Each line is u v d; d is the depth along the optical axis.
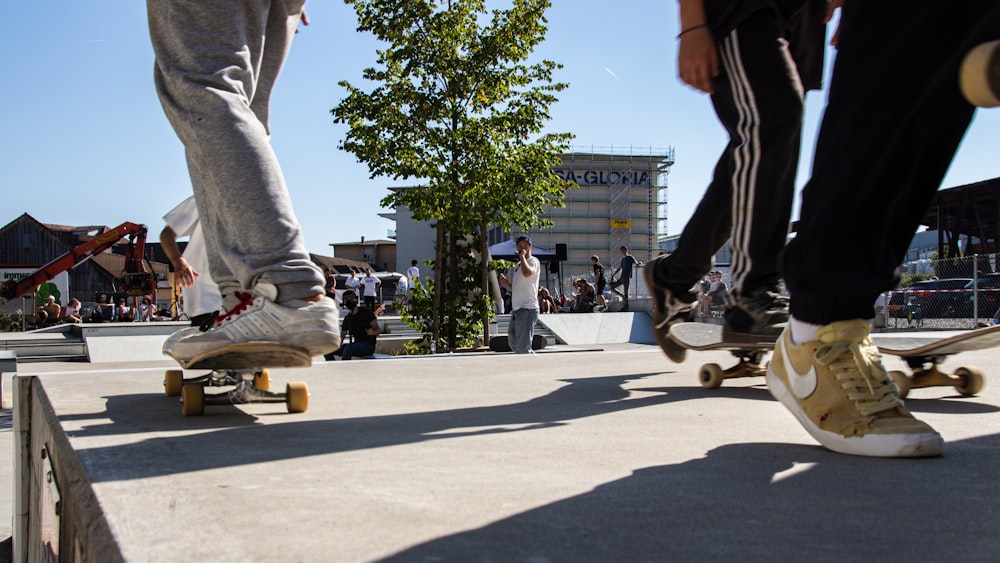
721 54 2.40
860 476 1.27
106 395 2.56
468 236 13.45
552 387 2.85
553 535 0.92
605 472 1.30
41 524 2.21
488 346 13.19
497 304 13.67
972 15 1.29
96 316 28.81
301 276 2.05
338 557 0.83
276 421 1.99
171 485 1.18
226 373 2.57
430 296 13.23
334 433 1.76
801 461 1.40
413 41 12.35
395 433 1.76
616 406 2.29
